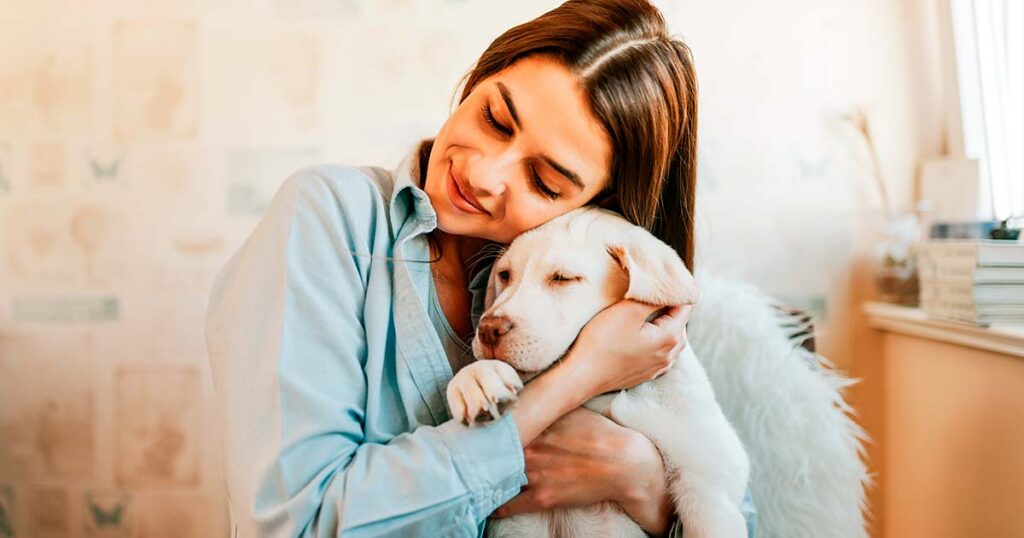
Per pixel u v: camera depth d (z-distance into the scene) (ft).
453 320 3.06
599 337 2.68
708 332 4.10
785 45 5.99
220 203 6.06
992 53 5.53
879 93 6.01
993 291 4.42
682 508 2.75
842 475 4.00
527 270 2.73
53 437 6.06
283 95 6.03
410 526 2.36
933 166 5.72
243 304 2.57
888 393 5.89
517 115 2.71
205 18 6.01
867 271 6.02
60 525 6.08
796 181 6.01
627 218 2.98
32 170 6.06
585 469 2.66
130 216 6.05
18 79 6.03
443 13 6.00
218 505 6.04
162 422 6.06
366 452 2.47
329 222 2.69
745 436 3.97
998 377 4.41
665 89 2.92
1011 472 4.25
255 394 2.47
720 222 6.00
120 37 6.02
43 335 6.07
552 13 2.90
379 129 6.03
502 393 2.46
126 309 6.06
